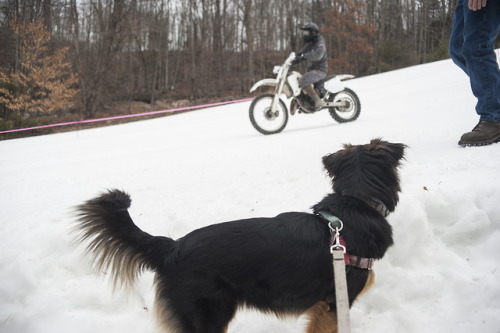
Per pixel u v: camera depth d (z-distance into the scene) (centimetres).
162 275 216
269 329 256
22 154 935
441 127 537
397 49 4106
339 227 216
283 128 785
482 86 391
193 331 205
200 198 385
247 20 3897
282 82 768
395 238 296
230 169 478
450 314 248
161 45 3959
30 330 264
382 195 231
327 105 786
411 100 1002
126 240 223
